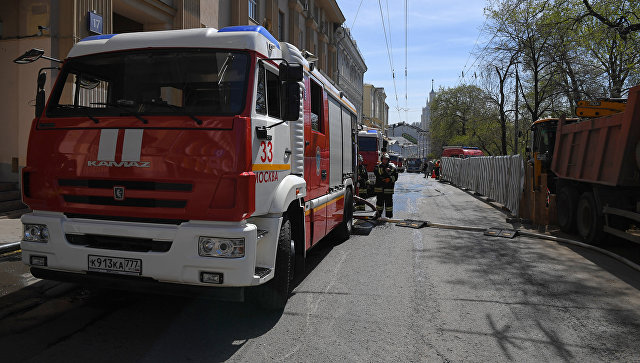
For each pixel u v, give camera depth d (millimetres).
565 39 20453
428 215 12828
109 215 3748
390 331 4125
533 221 10766
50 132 3947
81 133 3850
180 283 3629
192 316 4336
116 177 3713
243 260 3541
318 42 33438
